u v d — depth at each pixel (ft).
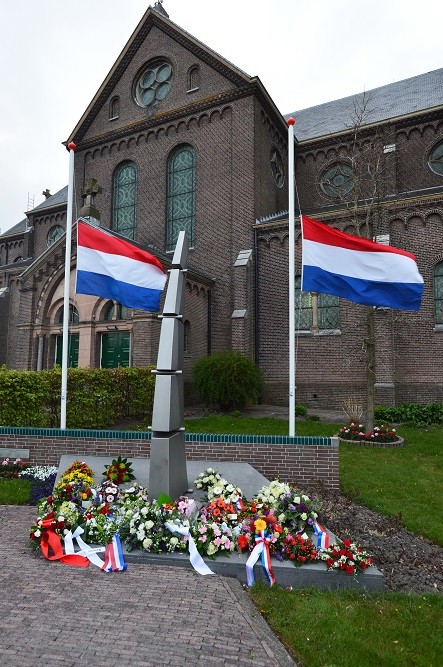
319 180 71.00
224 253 62.80
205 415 47.93
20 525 18.51
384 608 12.96
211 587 13.47
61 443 27.09
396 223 52.95
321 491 22.71
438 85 72.13
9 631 10.78
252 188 61.57
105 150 75.36
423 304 51.39
